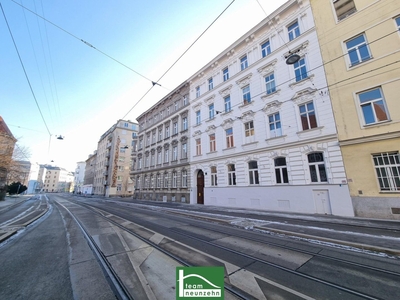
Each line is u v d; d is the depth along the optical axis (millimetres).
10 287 3160
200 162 19859
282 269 3771
